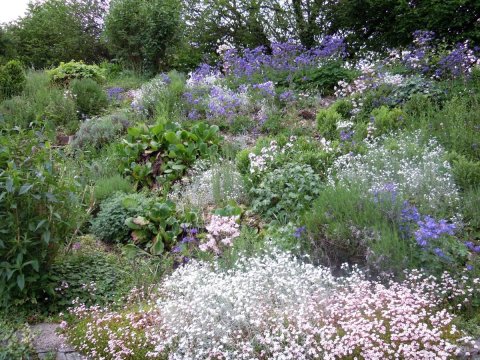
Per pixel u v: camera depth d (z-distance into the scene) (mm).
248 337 3729
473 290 4086
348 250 4910
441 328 3643
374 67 9938
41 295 4844
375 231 4754
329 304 3963
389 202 5074
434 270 4316
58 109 10797
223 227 5531
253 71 11680
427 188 5680
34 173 4648
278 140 7625
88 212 6137
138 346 3896
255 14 14992
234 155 8156
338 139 7863
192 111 10023
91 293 4930
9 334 3992
